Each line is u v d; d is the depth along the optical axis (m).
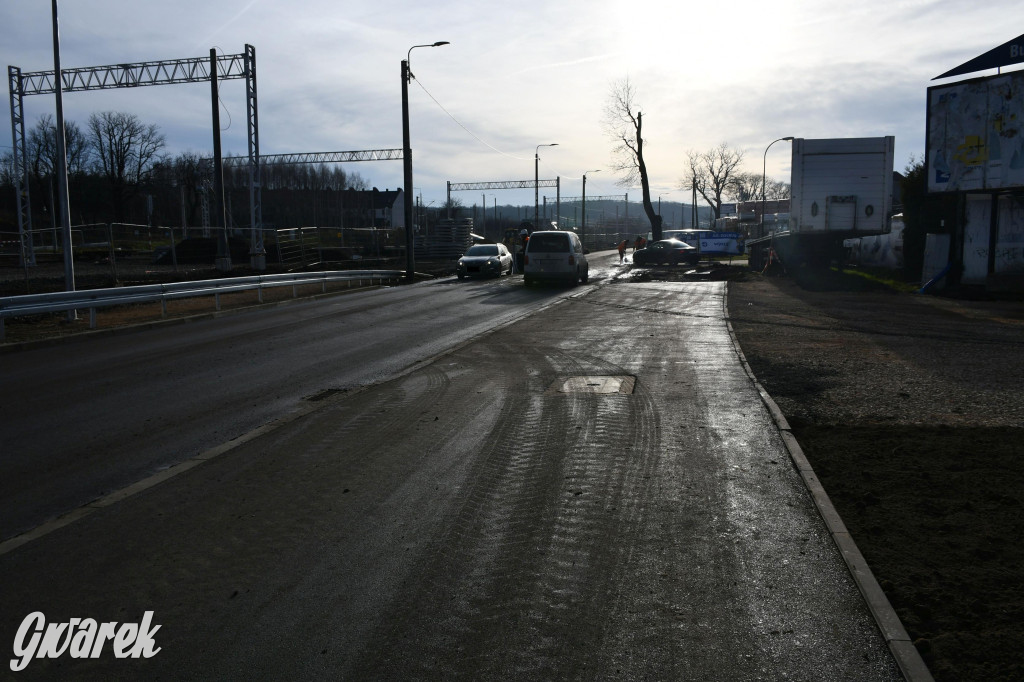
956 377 9.56
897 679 3.13
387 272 31.83
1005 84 21.75
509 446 6.69
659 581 4.05
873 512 4.91
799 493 5.38
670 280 31.20
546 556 4.39
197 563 4.37
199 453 6.70
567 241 27.38
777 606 3.77
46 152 76.44
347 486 5.68
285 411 8.32
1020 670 3.13
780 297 22.14
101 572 4.27
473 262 33.22
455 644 3.46
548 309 19.52
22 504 5.49
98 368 11.30
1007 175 21.89
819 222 27.20
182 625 3.69
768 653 3.35
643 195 57.75
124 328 15.94
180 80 33.59
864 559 4.20
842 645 3.40
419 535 4.73
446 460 6.30
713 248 54.09
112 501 5.42
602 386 9.30
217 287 19.94
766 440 6.77
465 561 4.35
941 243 23.78
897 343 12.70
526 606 3.81
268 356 12.24
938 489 5.30
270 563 4.35
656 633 3.53
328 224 92.38
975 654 3.25
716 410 7.94
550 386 9.37
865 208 26.97
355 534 4.76
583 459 6.26
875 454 6.18
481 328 15.86
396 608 3.81
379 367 11.15
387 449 6.64
